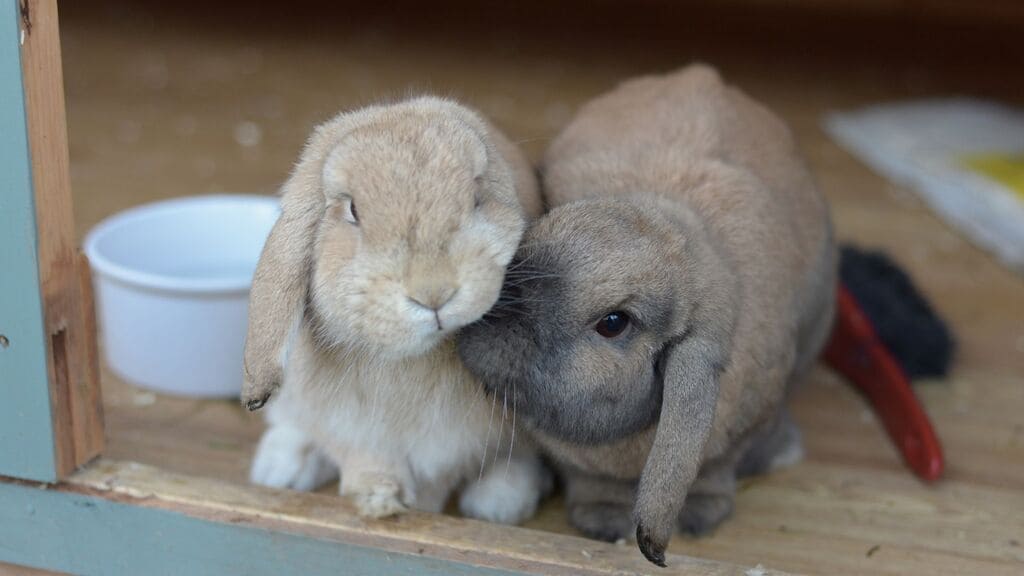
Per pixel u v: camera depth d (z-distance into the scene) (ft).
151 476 2.69
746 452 2.86
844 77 6.14
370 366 2.53
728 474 2.79
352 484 2.66
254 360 2.41
